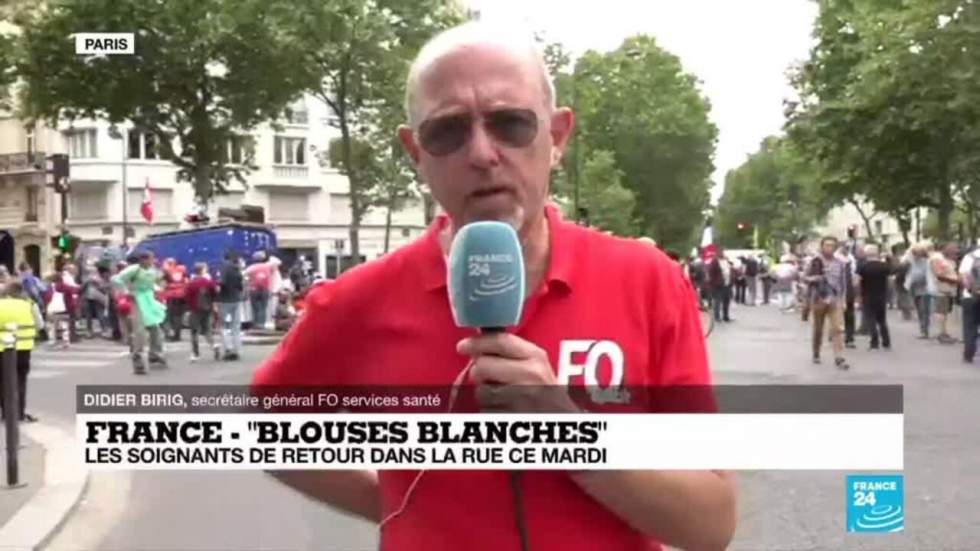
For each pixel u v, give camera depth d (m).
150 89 35.84
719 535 1.89
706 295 30.28
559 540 1.85
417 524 1.93
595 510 1.87
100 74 35.31
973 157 29.39
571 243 1.95
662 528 1.85
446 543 1.89
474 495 1.88
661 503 1.83
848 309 20.08
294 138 64.56
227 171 39.28
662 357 1.95
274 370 2.13
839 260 16.14
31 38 33.84
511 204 1.90
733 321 30.47
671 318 1.95
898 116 29.59
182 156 38.53
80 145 58.31
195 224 35.12
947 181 31.86
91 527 7.44
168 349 22.55
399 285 2.01
